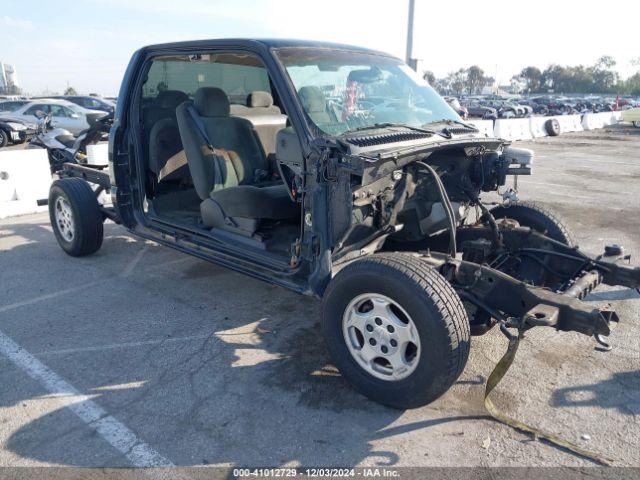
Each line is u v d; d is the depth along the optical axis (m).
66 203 5.61
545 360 3.68
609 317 2.87
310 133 3.33
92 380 3.41
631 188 10.24
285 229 4.18
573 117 26.41
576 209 8.28
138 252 6.01
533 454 2.76
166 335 4.02
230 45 3.86
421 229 3.88
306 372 3.52
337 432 2.92
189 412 3.09
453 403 3.19
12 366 3.57
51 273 5.32
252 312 4.43
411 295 2.79
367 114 3.78
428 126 3.92
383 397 3.06
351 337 3.18
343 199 3.17
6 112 18.56
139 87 4.70
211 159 4.28
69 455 2.73
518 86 118.75
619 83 108.31
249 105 4.43
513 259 3.99
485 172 4.08
